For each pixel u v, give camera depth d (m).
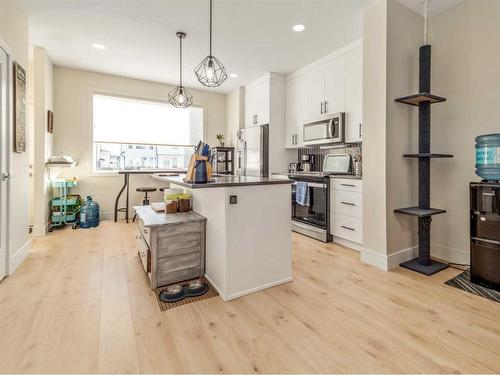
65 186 3.99
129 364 1.27
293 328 1.56
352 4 2.54
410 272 2.39
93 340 1.44
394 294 1.98
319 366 1.26
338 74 3.53
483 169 2.12
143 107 5.05
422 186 2.51
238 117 5.19
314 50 3.55
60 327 1.55
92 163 4.51
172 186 3.72
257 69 4.25
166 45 3.45
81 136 4.40
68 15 2.79
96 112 4.64
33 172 3.58
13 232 2.42
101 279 2.22
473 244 2.14
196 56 3.78
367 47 2.56
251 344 1.42
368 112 2.57
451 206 2.61
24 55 2.74
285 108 4.57
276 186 2.11
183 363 1.28
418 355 1.33
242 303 1.85
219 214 1.97
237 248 1.93
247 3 2.55
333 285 2.13
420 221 2.50
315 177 3.47
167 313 1.72
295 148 4.54
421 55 2.45
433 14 2.66
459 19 2.50
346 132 3.42
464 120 2.50
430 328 1.56
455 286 2.10
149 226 2.01
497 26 2.27
